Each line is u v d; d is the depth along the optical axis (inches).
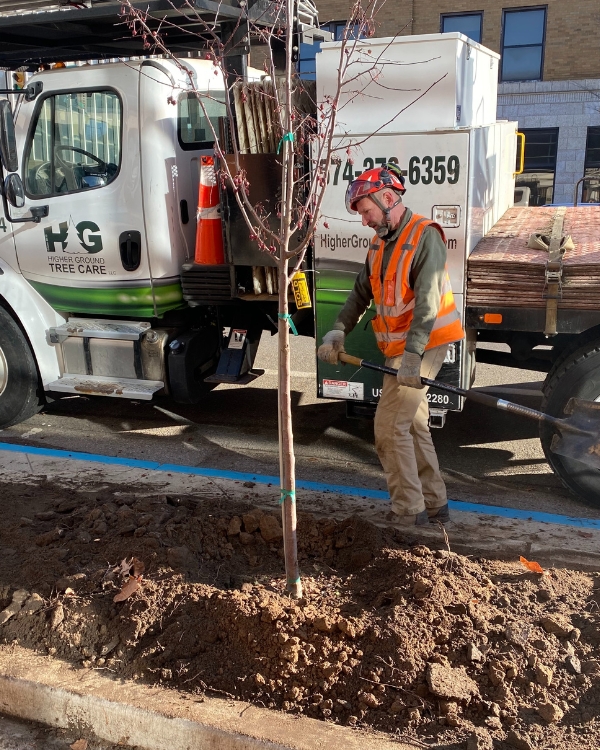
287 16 101.6
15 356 217.6
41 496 163.0
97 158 199.8
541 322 158.2
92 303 210.5
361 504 158.2
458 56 156.0
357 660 105.8
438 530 143.3
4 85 230.7
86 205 202.4
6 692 111.3
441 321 140.1
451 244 160.7
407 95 159.0
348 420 234.4
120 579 126.1
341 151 162.7
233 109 176.7
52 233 207.9
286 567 118.5
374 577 125.1
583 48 708.0
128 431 226.4
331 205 167.9
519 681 102.1
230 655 110.6
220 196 184.2
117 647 114.8
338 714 101.3
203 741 98.9
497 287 159.2
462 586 118.1
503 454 206.1
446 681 100.4
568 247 163.3
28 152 206.4
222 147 181.5
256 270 191.8
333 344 144.6
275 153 175.2
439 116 158.4
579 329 155.3
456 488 183.5
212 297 201.6
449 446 212.8
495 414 237.6
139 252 200.5
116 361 214.2
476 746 92.7
